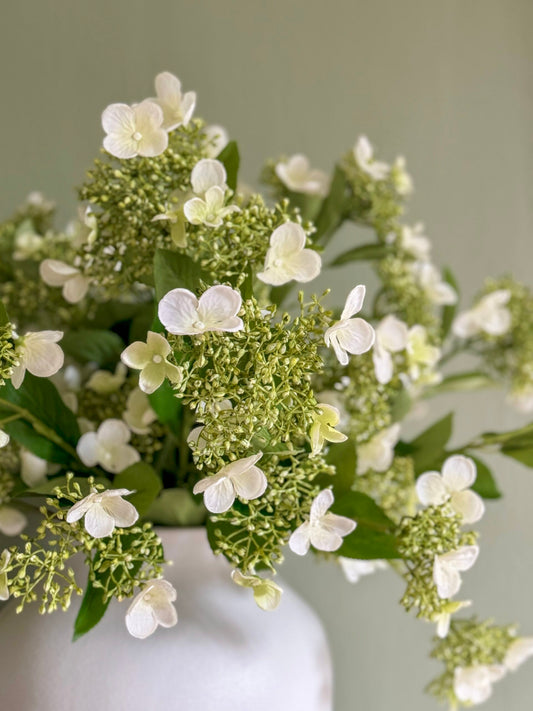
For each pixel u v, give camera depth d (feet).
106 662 1.91
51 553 1.66
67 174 3.24
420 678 3.23
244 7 3.32
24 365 1.69
